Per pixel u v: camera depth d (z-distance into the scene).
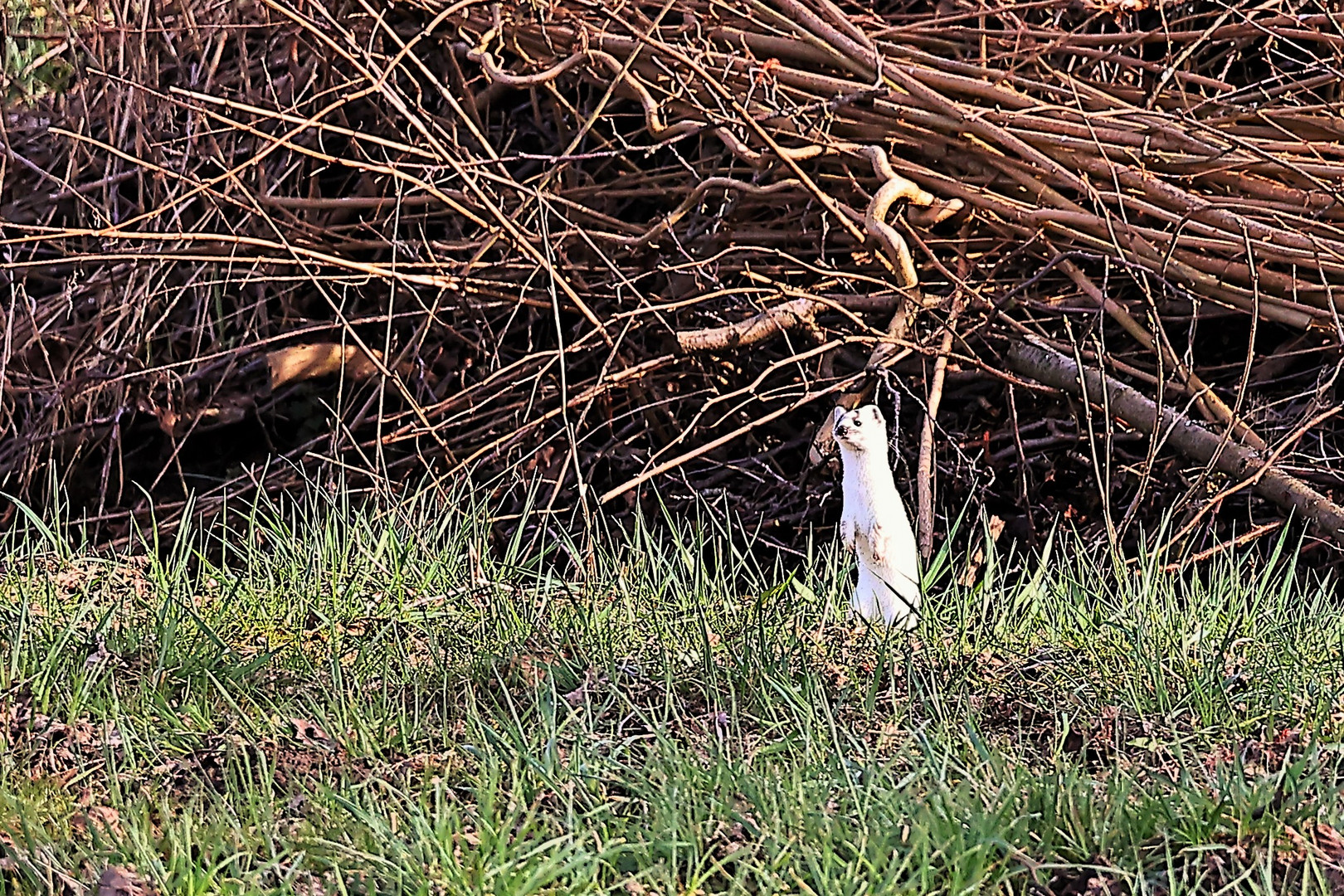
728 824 5.62
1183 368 10.95
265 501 12.36
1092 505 12.25
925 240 12.03
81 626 7.94
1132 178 10.95
